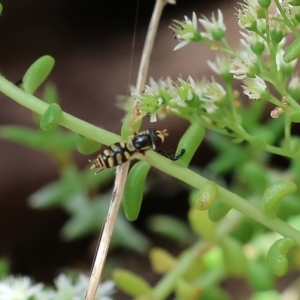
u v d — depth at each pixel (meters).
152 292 0.25
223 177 0.33
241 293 0.32
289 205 0.26
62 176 0.29
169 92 0.21
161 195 0.35
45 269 0.34
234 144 0.28
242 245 0.27
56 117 0.21
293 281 0.31
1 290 0.24
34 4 0.39
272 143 0.27
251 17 0.21
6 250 0.34
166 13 0.38
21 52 0.39
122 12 0.39
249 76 0.21
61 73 0.36
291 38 0.27
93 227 0.29
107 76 0.36
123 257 0.34
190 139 0.21
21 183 0.33
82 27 0.39
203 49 0.34
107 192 0.33
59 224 0.34
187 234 0.30
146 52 0.22
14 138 0.27
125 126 0.21
